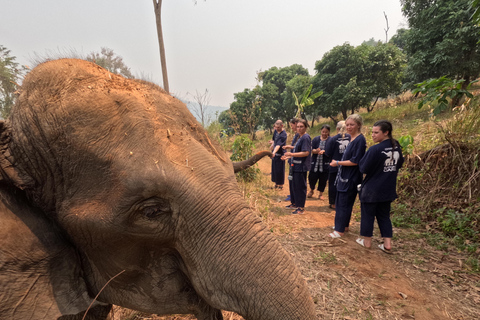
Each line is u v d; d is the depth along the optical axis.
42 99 1.23
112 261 1.33
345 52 23.00
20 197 1.25
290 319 1.08
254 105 10.27
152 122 1.24
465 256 3.60
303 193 5.52
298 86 26.88
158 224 1.22
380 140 3.69
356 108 23.55
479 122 5.38
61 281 1.27
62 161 1.21
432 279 3.16
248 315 1.14
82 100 1.21
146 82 1.63
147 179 1.13
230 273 1.15
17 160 1.25
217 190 1.22
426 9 15.06
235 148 8.07
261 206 5.72
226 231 1.17
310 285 3.05
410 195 5.47
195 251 1.21
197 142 1.35
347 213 4.27
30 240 1.19
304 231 4.61
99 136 1.18
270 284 1.11
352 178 4.15
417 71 15.52
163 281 1.39
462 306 2.71
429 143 6.46
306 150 5.30
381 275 3.23
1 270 1.10
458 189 4.81
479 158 4.86
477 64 13.17
